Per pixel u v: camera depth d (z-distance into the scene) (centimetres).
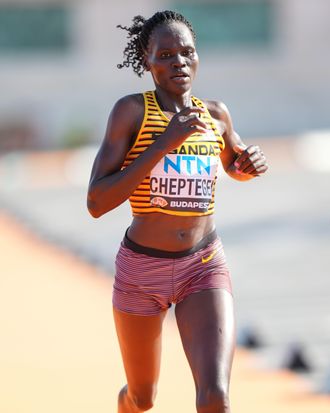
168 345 2284
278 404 1794
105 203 1211
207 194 1246
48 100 10606
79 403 1827
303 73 10775
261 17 10750
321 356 2150
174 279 1247
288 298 2794
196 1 10625
